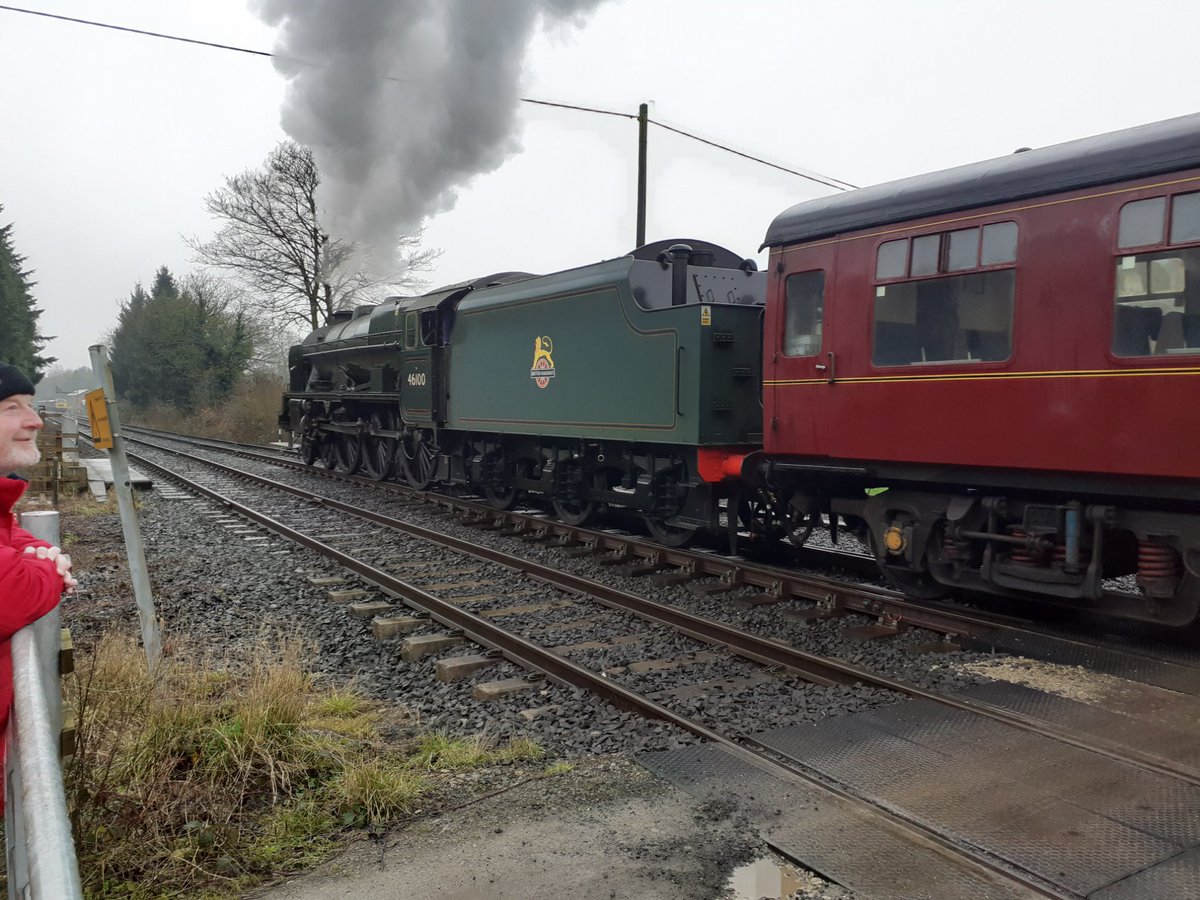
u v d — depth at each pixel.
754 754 3.90
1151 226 4.99
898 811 3.40
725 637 5.87
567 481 11.08
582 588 7.36
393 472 16.80
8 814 1.75
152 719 3.75
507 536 10.48
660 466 9.38
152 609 5.02
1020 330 5.61
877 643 5.83
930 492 6.58
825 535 10.66
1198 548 5.00
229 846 3.16
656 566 8.34
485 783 3.74
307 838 3.26
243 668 5.22
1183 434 4.82
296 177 29.36
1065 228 5.38
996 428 5.75
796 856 3.03
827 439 6.96
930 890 2.82
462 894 2.84
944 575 6.51
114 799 3.27
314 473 18.78
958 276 6.00
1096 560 5.45
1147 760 3.79
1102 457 5.19
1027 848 3.10
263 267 31.30
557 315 10.56
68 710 3.60
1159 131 4.99
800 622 6.36
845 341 6.78
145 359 47.12
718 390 8.61
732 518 9.02
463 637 5.97
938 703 4.61
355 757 3.90
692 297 9.77
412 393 14.34
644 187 16.34
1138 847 3.09
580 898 2.81
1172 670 4.95
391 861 3.07
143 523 11.09
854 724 4.34
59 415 25.83
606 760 3.93
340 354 18.23
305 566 8.44
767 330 7.51
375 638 6.14
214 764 3.62
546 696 4.88
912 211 6.25
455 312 13.20
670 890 2.85
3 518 2.16
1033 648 5.52
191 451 25.88
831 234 6.90
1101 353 5.19
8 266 41.75
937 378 6.10
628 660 5.55
